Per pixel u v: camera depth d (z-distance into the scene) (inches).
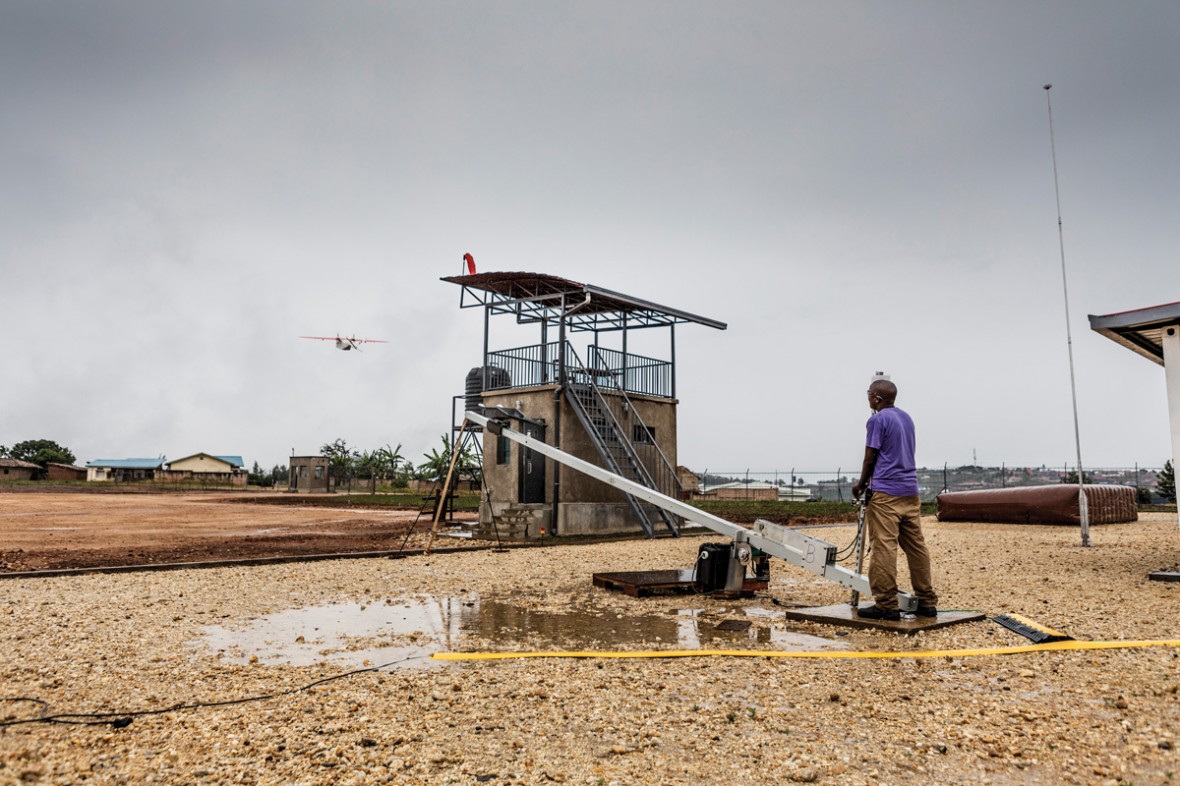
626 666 198.4
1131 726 144.9
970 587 323.6
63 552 486.3
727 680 183.5
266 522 834.8
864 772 127.4
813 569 283.3
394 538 617.3
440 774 128.0
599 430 701.9
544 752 137.6
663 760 133.6
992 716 152.6
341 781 124.6
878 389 260.7
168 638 233.3
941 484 1534.2
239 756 135.3
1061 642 214.1
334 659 207.6
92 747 139.6
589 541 611.8
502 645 225.6
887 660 201.6
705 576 318.0
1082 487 504.7
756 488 1806.1
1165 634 222.7
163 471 3533.5
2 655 209.5
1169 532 621.6
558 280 665.6
